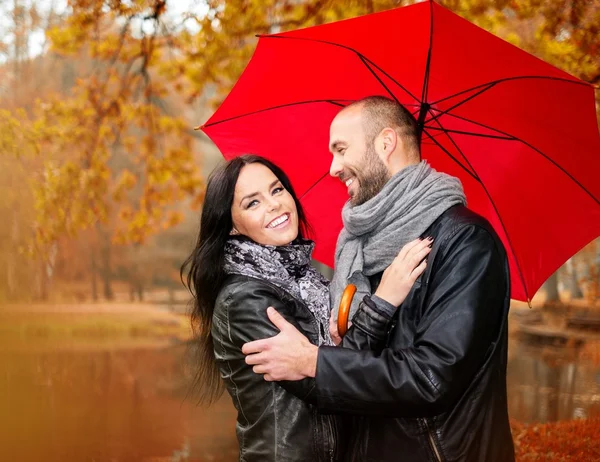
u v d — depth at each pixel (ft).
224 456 23.76
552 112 8.65
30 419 30.48
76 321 83.76
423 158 9.86
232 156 10.06
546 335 55.62
